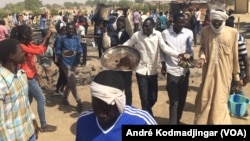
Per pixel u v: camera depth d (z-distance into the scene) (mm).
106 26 8906
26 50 5254
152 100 6312
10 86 3391
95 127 2320
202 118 5242
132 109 2346
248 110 7199
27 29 5289
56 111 7324
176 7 35188
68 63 7090
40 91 5871
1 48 3467
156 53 6004
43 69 9188
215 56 5121
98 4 14648
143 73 6062
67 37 7148
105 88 2143
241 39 5230
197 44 18234
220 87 5129
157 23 21312
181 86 5930
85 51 11766
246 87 9086
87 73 10648
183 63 5469
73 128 6398
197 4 34281
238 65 5148
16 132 3457
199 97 5355
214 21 4992
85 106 7648
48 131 6184
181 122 6535
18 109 3480
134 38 6074
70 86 7152
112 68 5715
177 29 5770
